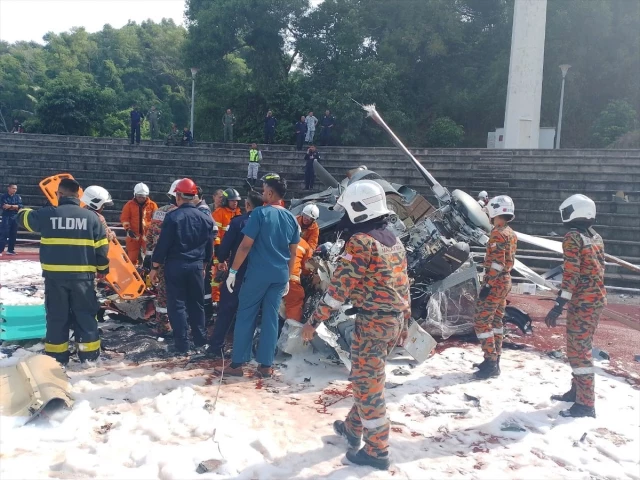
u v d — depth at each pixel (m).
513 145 24.11
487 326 5.72
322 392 5.17
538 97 24.02
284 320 6.40
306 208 7.73
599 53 30.66
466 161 20.06
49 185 5.95
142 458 3.63
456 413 4.86
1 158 22.08
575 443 4.35
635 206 14.66
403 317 3.75
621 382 5.99
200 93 34.84
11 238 13.88
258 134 32.59
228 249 5.75
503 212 5.61
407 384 5.48
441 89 34.56
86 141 24.84
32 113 51.81
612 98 31.48
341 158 21.94
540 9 23.64
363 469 3.72
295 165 21.34
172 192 6.24
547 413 4.91
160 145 24.89
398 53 33.88
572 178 17.44
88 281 5.31
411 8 33.28
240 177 20.11
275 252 5.28
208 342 6.11
